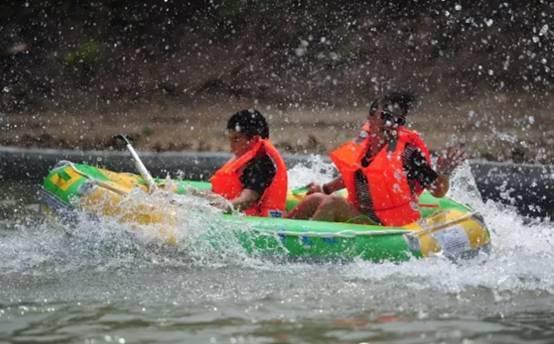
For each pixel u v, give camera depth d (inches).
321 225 752.3
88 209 784.3
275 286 674.2
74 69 1756.9
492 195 1174.3
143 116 1635.1
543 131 1557.6
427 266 729.6
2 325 573.0
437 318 599.2
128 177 856.9
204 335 553.0
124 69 1764.3
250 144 801.6
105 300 632.4
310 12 1889.8
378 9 1891.0
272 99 1699.1
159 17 1872.5
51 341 540.7
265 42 1836.9
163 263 741.9
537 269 737.0
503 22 1835.6
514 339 555.2
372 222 797.2
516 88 1699.1
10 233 841.5
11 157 1411.2
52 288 663.1
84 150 1505.9
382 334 560.1
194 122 1617.9
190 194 800.9
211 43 1833.2
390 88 1723.7
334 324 580.1
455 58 1781.5
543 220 960.9
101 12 1876.2
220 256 743.1
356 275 705.0
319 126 1600.6
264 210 799.1
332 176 1075.3
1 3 1872.5
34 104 1651.1
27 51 1788.9
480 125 1583.4
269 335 554.6
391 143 781.9
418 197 794.2
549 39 1800.0
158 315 596.4
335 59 1797.5
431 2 1894.7
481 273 720.3
